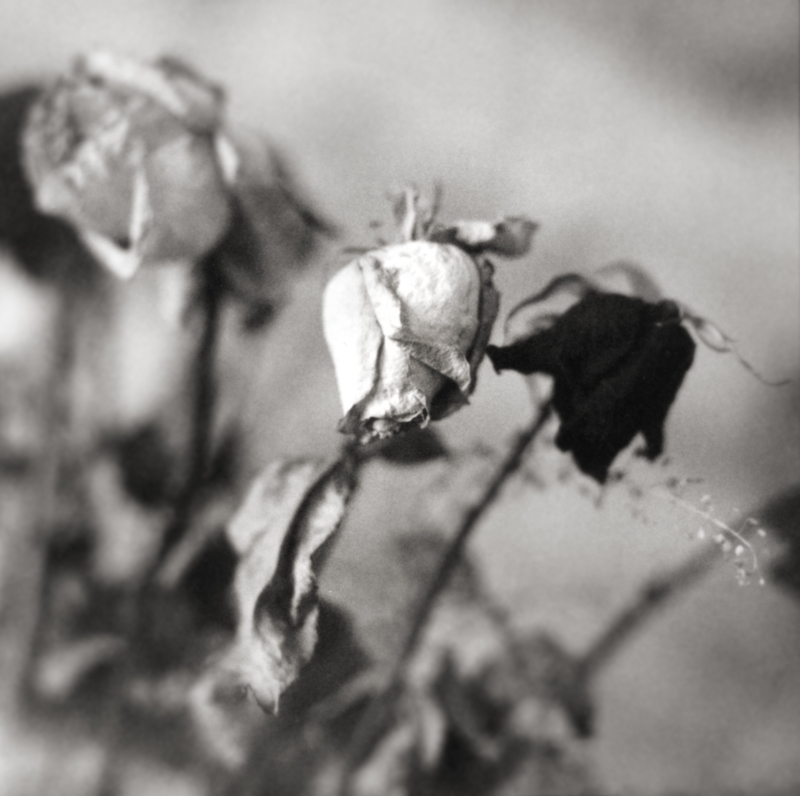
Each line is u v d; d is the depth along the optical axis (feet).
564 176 2.27
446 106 2.34
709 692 2.01
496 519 1.77
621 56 2.44
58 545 1.80
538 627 1.78
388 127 2.30
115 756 1.75
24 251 1.76
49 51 2.35
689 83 2.42
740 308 2.18
